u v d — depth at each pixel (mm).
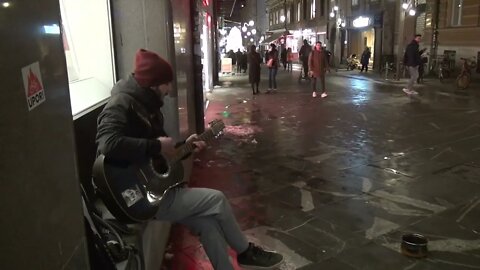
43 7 1374
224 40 41500
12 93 1156
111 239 2375
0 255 1084
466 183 5234
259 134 8281
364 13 28797
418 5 22609
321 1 38188
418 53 13984
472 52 19234
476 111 10516
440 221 4141
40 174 1297
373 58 27594
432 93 14570
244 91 16234
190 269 3354
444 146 7078
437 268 3283
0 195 1087
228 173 5797
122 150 2213
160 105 2529
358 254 3520
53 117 1408
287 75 24906
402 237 3652
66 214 1480
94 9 3643
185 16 5500
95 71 3709
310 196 4883
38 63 1316
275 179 5520
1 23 1116
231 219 2613
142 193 2344
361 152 6805
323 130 8570
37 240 1264
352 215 4324
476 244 3658
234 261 3432
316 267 3324
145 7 3764
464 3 19766
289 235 3896
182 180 2662
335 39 34312
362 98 13422
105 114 2283
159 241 3324
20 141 1188
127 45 3818
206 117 10367
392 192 4969
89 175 2961
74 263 1533
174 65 3963
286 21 51906
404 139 7660
